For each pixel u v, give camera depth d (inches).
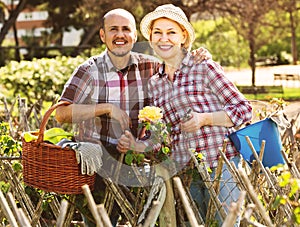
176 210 178.5
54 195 192.1
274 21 1055.0
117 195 177.5
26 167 173.3
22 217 134.3
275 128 181.5
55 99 280.4
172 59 176.7
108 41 172.9
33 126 293.6
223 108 176.1
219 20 1107.3
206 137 176.1
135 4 705.0
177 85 176.9
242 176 144.4
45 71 422.6
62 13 879.1
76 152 166.4
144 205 175.8
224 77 177.3
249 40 895.1
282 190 173.0
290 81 912.9
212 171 176.7
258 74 1027.3
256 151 180.2
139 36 690.2
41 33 920.9
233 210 127.2
